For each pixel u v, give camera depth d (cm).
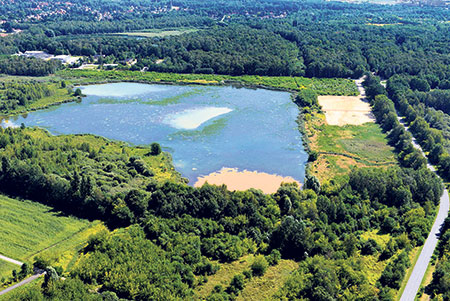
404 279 13225
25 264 12781
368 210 16650
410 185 17750
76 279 12194
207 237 15038
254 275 13288
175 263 13112
